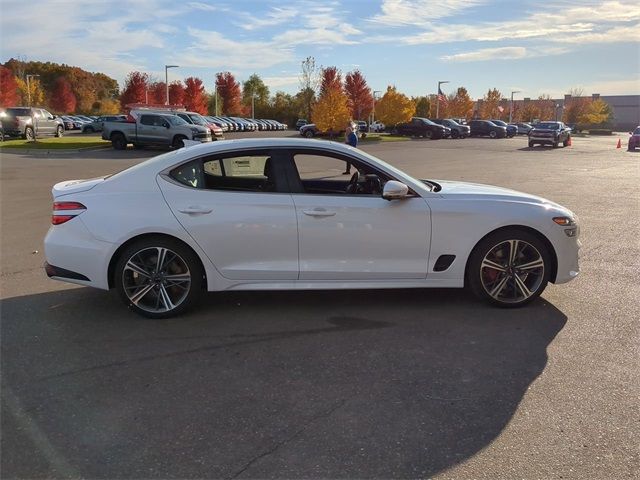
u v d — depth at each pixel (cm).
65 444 294
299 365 390
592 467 275
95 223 468
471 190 518
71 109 8825
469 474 270
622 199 1226
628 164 2303
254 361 396
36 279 597
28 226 893
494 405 335
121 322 472
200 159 483
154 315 479
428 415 323
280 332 451
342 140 4319
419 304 518
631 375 374
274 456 284
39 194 1267
